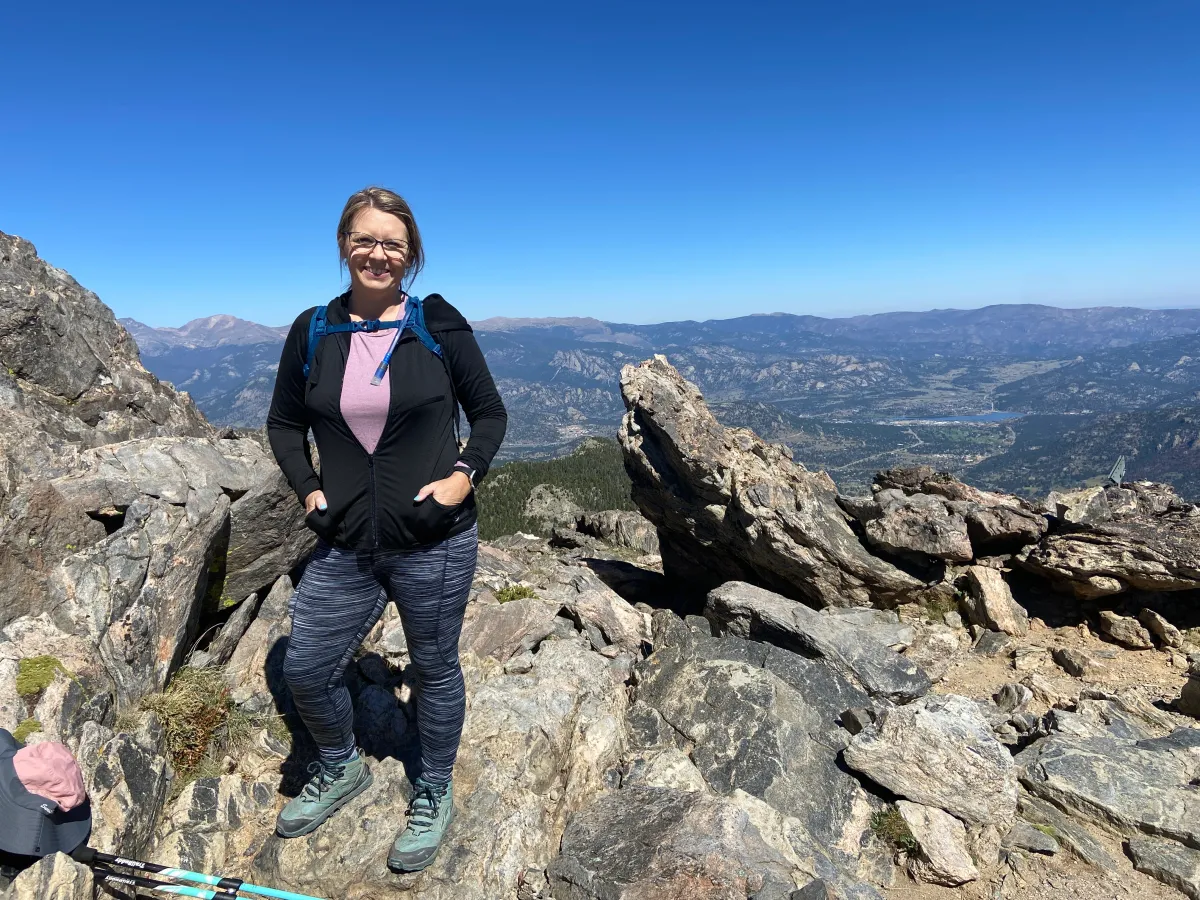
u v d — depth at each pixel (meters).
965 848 2.75
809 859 2.59
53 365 3.98
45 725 2.14
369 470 2.00
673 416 6.48
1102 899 2.52
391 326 2.01
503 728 2.72
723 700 3.31
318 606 2.10
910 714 3.00
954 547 5.43
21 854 1.87
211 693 2.72
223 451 3.23
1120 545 4.96
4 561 2.42
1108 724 3.54
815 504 6.04
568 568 6.83
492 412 2.12
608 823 2.58
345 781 2.35
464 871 2.25
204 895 2.05
